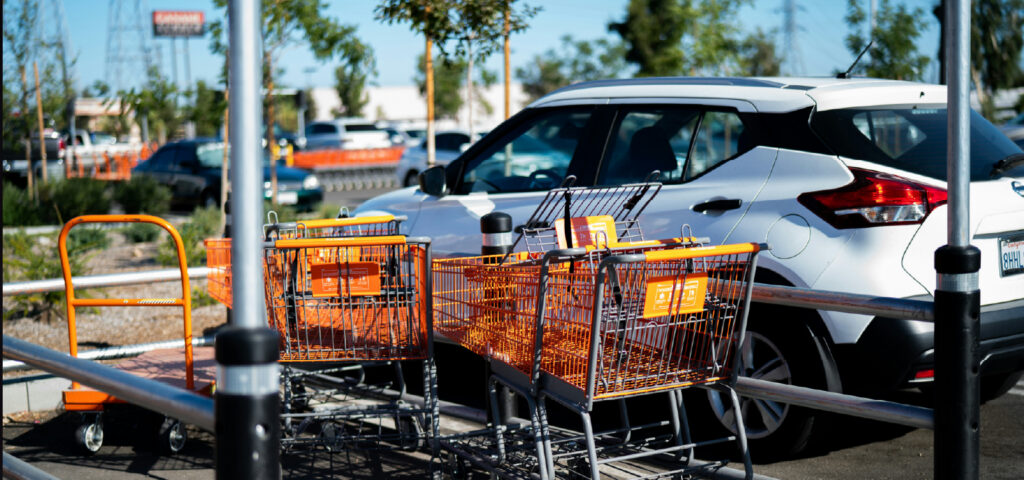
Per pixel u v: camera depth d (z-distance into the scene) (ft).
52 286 19.71
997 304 15.11
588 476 14.21
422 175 20.26
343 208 19.20
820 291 12.42
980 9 74.84
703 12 74.18
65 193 62.59
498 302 13.39
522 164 20.04
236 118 6.28
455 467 14.49
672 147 17.44
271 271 14.71
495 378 13.55
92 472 15.83
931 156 15.56
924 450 16.42
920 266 14.53
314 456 16.19
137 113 47.32
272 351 6.45
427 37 37.22
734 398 12.50
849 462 15.79
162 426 16.66
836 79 17.56
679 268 11.93
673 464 14.17
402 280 15.01
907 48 67.62
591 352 11.38
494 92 208.23
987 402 19.48
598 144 18.69
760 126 16.20
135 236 49.16
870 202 14.57
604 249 12.21
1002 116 97.76
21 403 19.65
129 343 25.20
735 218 15.87
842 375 15.02
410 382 22.04
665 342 12.12
